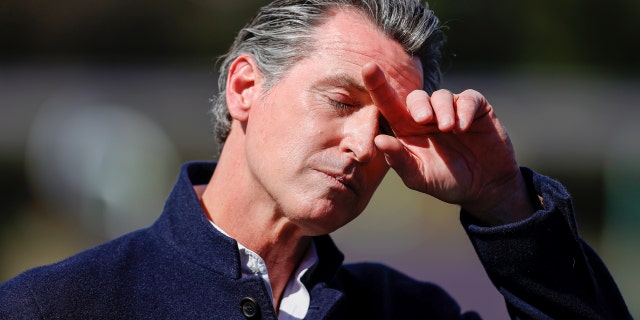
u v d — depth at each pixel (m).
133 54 29.34
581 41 32.00
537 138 24.20
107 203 20.73
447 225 21.86
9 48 28.25
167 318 5.21
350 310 5.95
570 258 5.37
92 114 21.72
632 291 21.56
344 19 5.42
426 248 20.97
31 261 21.61
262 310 5.20
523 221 5.27
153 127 21.78
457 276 19.38
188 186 5.66
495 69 30.05
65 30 28.81
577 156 24.14
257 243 5.54
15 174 22.38
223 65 6.08
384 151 5.21
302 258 5.66
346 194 5.23
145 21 29.58
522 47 31.23
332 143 5.23
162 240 5.54
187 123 22.20
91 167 21.05
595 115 24.84
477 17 30.44
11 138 22.02
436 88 5.96
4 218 22.61
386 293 6.18
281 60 5.45
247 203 5.54
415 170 5.37
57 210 21.42
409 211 21.59
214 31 30.23
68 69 25.50
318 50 5.34
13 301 5.11
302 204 5.20
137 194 20.89
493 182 5.52
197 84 24.20
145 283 5.32
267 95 5.44
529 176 5.61
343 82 5.23
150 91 23.19
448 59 6.39
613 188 23.42
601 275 5.57
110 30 29.16
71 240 20.98
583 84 28.02
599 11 32.06
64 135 21.56
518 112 24.84
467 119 5.15
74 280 5.20
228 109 5.81
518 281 5.36
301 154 5.21
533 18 31.73
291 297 5.55
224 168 5.73
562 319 5.39
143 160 21.19
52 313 5.06
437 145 5.46
